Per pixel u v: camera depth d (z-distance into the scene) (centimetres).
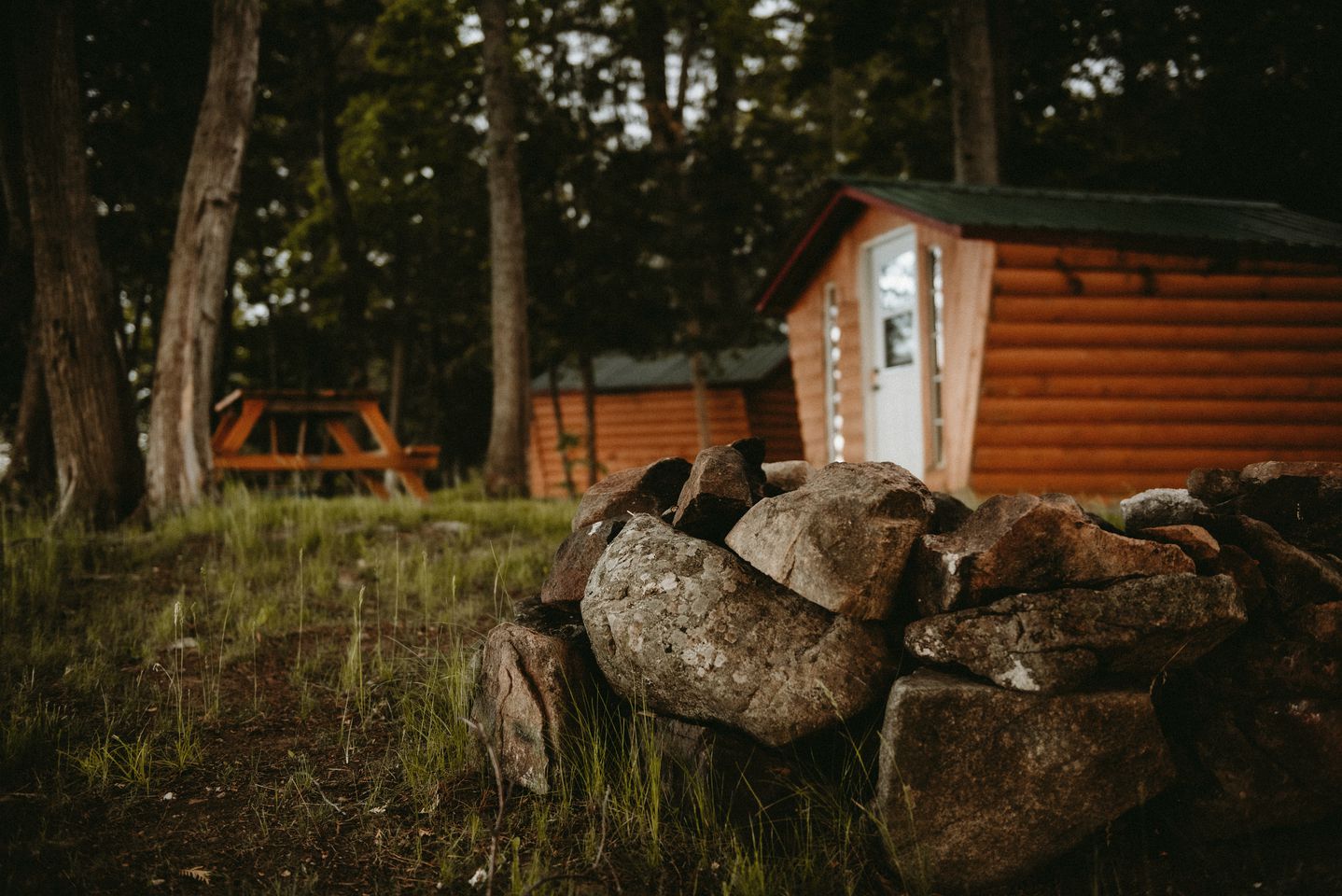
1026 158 1734
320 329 2470
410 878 274
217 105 868
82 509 728
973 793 263
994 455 810
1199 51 1628
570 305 1617
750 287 1966
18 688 383
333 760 345
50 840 277
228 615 480
